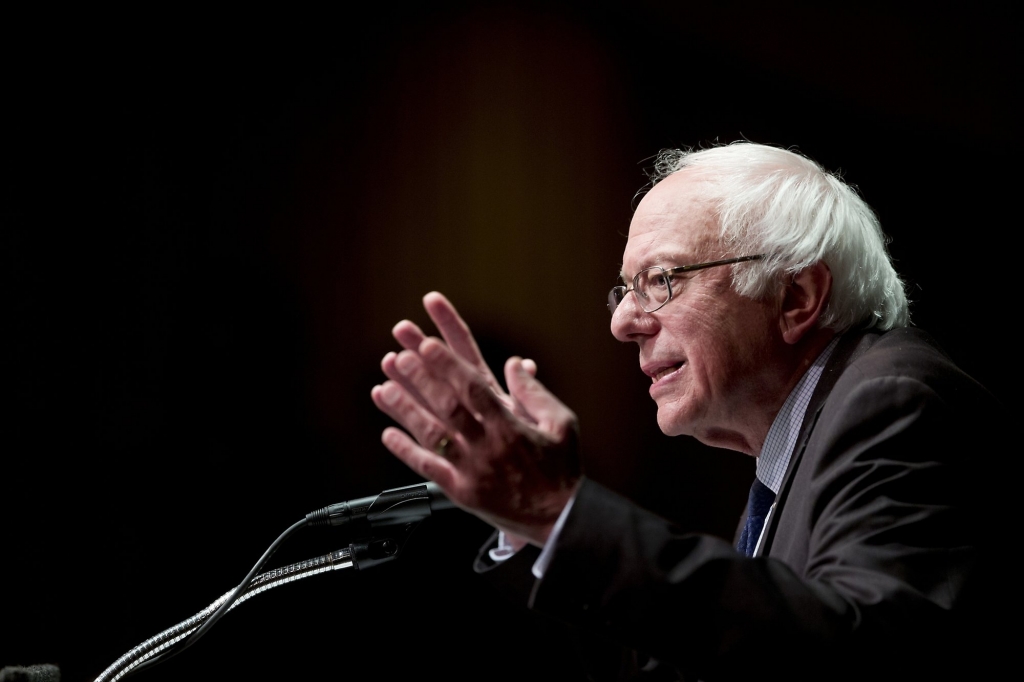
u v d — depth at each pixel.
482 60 8.62
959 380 2.84
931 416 2.63
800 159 3.58
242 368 8.01
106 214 7.82
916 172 8.72
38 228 7.67
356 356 8.27
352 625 6.95
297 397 8.09
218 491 7.80
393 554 3.07
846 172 8.75
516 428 2.19
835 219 3.38
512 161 8.64
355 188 8.36
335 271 8.29
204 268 8.03
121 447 7.71
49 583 7.47
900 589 2.24
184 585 7.63
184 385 7.89
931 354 2.94
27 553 7.47
